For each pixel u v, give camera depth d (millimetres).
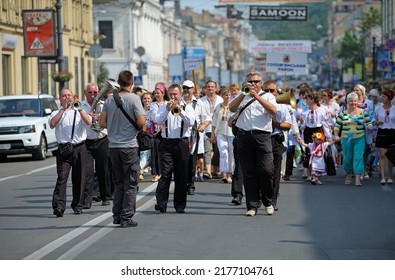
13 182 39844
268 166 26531
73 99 27547
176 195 27672
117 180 24875
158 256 19984
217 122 36969
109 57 158500
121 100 24453
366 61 134375
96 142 29375
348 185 36500
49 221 26344
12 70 87938
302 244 21609
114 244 21734
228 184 37062
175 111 26453
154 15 182750
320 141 36812
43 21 80688
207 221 25750
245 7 119938
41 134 55156
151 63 177000
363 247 21188
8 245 22000
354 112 36469
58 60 81188
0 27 83062
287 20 108375
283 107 27828
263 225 24875
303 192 33781
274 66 62188
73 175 27750
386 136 36656
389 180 36844
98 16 158000
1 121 54156
